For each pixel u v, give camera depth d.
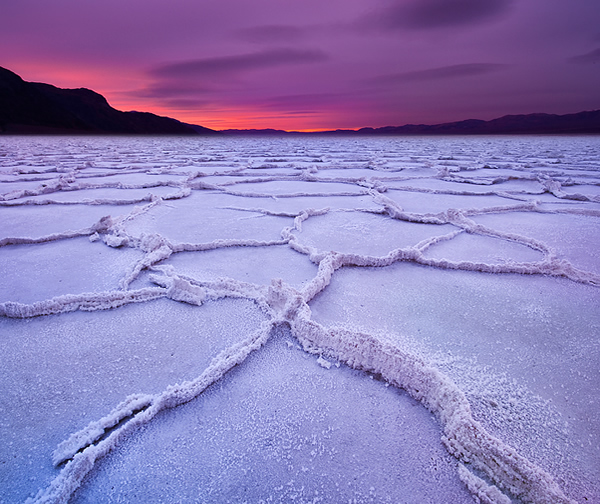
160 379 1.65
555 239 3.68
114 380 1.64
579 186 6.97
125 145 22.14
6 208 4.96
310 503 1.12
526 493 1.15
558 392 1.58
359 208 4.92
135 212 4.52
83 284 2.53
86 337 1.96
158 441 1.34
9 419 1.42
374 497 1.14
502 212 4.93
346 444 1.33
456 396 1.45
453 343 1.91
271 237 3.65
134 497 1.14
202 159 12.26
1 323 2.10
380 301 2.37
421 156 13.41
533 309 2.28
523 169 9.37
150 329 2.04
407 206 5.26
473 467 1.25
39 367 1.72
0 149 16.27
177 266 2.90
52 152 14.97
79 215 4.52
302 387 1.62
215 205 5.20
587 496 1.14
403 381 1.63
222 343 1.92
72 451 1.27
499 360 1.78
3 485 1.16
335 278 2.72
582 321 2.15
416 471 1.23
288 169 9.62
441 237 3.63
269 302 2.27
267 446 1.32
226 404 1.52
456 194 6.29
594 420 1.43
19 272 2.74
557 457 1.27
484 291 2.54
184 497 1.14
